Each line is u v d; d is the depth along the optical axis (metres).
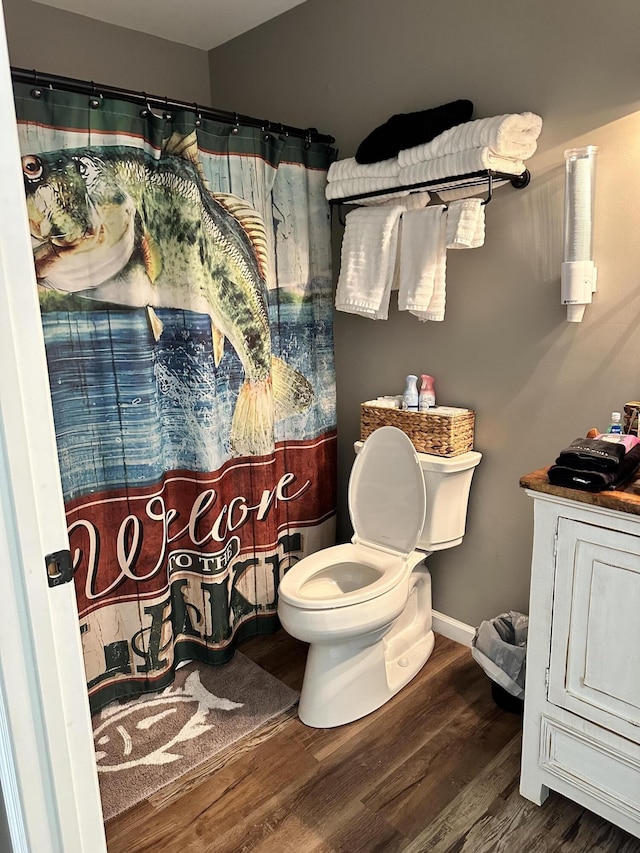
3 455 0.83
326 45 2.39
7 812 0.97
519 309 1.99
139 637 2.12
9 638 0.88
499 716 1.98
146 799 1.70
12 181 0.81
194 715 2.04
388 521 2.21
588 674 1.48
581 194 1.70
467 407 2.21
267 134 2.19
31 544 0.87
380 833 1.57
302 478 2.56
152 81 2.74
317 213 2.42
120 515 2.03
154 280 2.02
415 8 2.08
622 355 1.76
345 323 2.59
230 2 2.40
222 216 2.12
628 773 1.45
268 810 1.65
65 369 1.85
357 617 1.84
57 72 2.45
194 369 2.08
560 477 1.45
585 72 1.72
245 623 2.49
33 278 0.84
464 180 1.90
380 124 2.28
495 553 2.22
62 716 0.95
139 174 1.89
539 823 1.59
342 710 1.96
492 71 1.92
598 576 1.42
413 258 2.06
